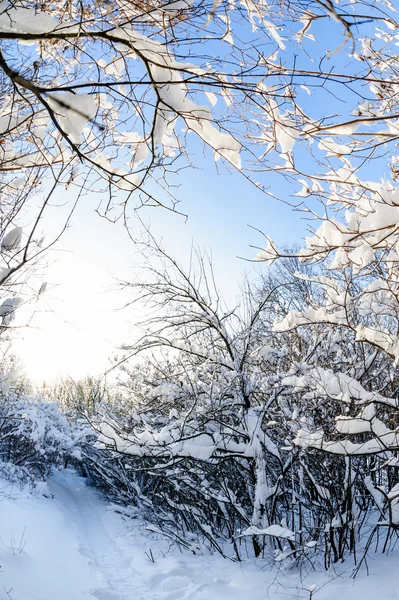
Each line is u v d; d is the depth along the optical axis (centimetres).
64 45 263
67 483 1706
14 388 1377
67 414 1922
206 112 210
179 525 919
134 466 1007
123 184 244
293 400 784
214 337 847
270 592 559
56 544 820
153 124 215
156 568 735
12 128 260
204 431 727
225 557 734
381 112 343
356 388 476
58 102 165
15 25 192
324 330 666
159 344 792
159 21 226
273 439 809
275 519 745
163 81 206
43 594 570
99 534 1073
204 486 768
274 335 797
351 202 339
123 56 240
